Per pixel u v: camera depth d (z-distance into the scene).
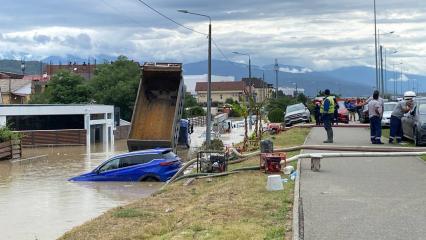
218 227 9.18
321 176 14.28
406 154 17.08
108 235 10.27
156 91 34.22
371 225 8.75
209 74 36.78
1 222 14.90
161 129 32.66
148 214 11.98
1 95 90.94
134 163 24.09
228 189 13.62
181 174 19.48
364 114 39.09
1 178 27.55
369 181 13.31
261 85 114.81
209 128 36.47
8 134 43.12
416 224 8.77
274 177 12.75
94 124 73.19
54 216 15.75
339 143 23.23
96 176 24.27
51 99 90.25
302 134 29.66
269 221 9.38
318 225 8.80
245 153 23.42
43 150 58.16
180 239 8.73
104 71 97.69
